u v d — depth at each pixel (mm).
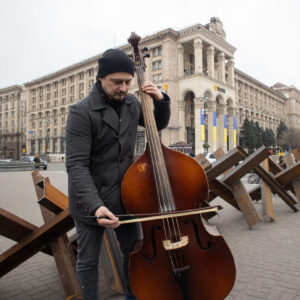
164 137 51062
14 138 87875
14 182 15148
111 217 1623
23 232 2523
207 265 1821
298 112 112000
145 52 2578
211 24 57281
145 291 1790
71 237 3359
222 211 6941
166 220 1877
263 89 90000
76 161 1841
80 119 1875
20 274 3295
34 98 80938
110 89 1896
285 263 3383
